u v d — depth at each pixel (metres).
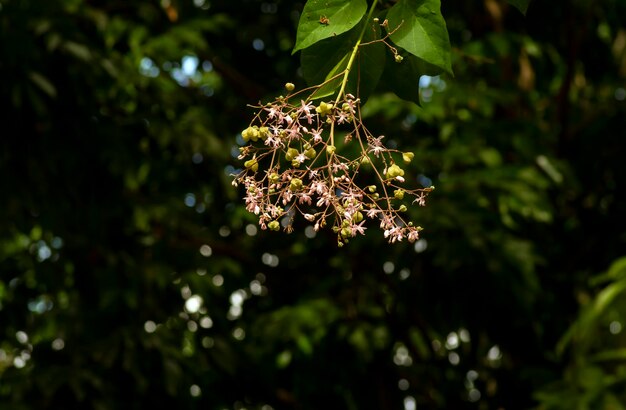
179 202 5.45
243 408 5.64
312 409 5.78
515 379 5.70
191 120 5.40
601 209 5.92
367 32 1.79
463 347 5.85
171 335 5.11
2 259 5.75
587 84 6.44
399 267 5.23
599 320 4.63
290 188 1.66
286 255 6.04
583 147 5.89
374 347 5.61
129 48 5.67
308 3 1.71
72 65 4.91
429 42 1.67
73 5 5.07
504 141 5.44
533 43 5.64
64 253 5.50
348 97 1.80
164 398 5.05
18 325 5.76
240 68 6.29
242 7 6.24
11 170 5.01
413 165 5.05
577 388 4.64
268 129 1.67
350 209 1.68
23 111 4.91
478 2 6.12
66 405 4.90
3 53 4.63
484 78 5.83
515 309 5.18
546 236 5.80
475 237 4.79
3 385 4.91
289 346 5.59
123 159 5.11
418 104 1.90
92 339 5.13
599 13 6.17
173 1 5.63
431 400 5.79
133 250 5.41
